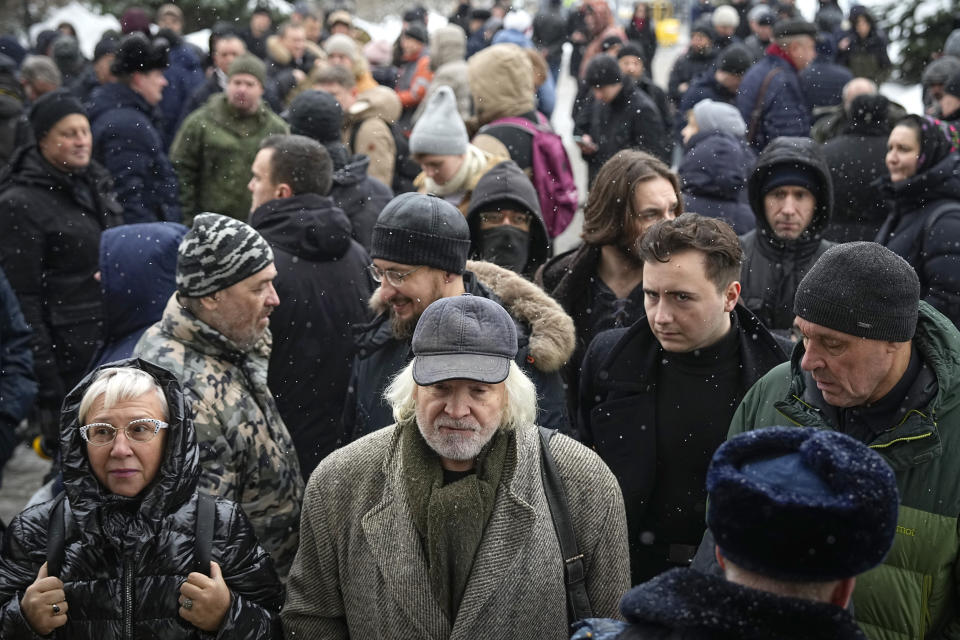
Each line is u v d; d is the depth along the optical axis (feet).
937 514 8.11
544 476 8.63
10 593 8.70
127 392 8.59
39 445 19.61
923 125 15.55
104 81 30.12
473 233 14.89
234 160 23.49
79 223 19.12
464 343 8.21
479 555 8.21
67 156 18.76
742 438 5.47
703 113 19.47
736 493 5.10
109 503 8.60
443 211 10.97
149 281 12.65
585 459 8.81
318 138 19.38
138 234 12.82
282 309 13.50
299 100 19.36
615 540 8.71
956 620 8.26
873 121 20.33
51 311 19.16
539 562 8.30
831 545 4.99
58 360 19.30
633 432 10.63
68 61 37.35
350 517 8.73
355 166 18.61
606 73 28.81
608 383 10.82
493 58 21.06
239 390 10.60
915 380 8.35
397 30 51.70
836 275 8.17
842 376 8.27
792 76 31.40
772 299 13.98
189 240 10.54
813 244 14.11
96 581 8.54
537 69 29.04
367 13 68.08
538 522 8.36
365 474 8.79
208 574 8.66
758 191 14.15
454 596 8.23
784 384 9.21
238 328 10.68
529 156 20.12
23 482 21.72
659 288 10.07
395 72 38.09
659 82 54.44
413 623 8.18
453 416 8.15
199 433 10.09
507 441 8.57
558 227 20.56
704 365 10.46
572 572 8.47
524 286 11.33
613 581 8.68
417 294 10.94
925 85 27.14
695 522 10.66
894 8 40.01
